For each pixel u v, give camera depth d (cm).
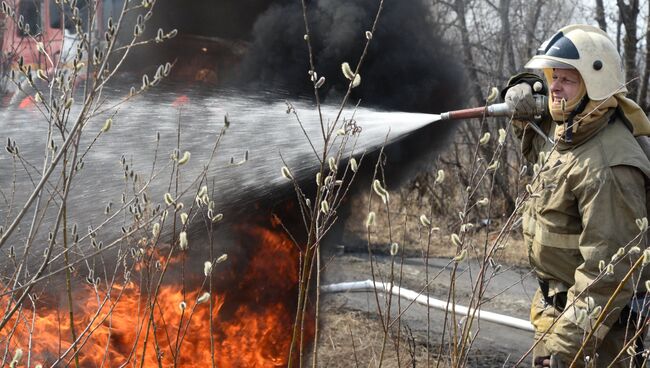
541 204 329
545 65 325
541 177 297
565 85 323
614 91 315
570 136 317
